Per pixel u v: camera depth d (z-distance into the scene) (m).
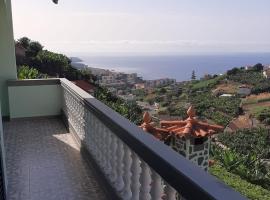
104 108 4.15
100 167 4.47
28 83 8.42
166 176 2.10
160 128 7.82
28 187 4.48
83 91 6.02
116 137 3.58
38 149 6.14
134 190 3.05
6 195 3.99
